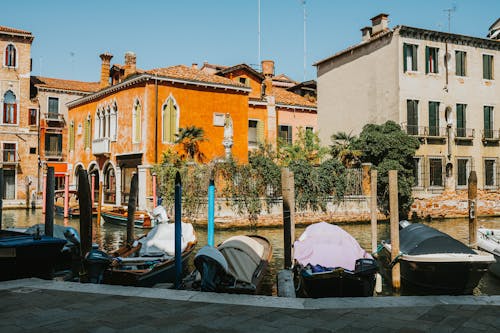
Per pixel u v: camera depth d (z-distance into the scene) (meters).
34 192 33.59
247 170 21.75
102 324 4.61
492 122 28.88
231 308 5.16
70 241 12.50
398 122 26.08
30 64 36.28
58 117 38.41
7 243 8.90
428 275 10.08
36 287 6.12
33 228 12.49
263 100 31.27
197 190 21.73
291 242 12.06
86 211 10.60
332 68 31.42
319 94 32.50
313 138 29.30
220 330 4.43
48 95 38.38
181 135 24.33
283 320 4.73
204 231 20.81
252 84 32.75
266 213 21.97
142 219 20.75
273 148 30.02
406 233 12.05
